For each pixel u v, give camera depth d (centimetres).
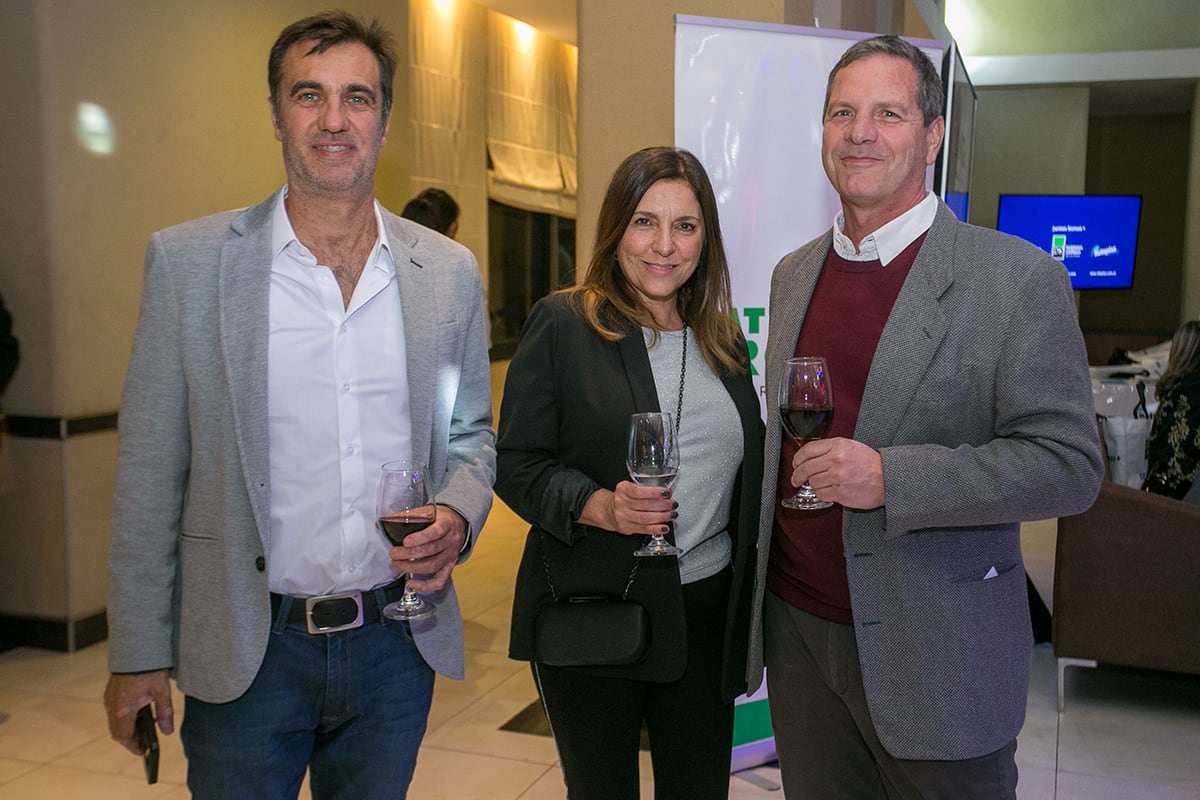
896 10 529
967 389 165
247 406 154
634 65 348
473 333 180
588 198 358
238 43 498
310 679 161
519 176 941
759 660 190
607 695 190
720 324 204
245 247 159
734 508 202
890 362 168
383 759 168
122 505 155
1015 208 1022
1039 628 452
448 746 336
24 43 407
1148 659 357
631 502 172
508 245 959
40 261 416
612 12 349
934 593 166
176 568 161
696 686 193
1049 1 969
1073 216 1013
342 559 161
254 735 158
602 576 190
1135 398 646
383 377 165
